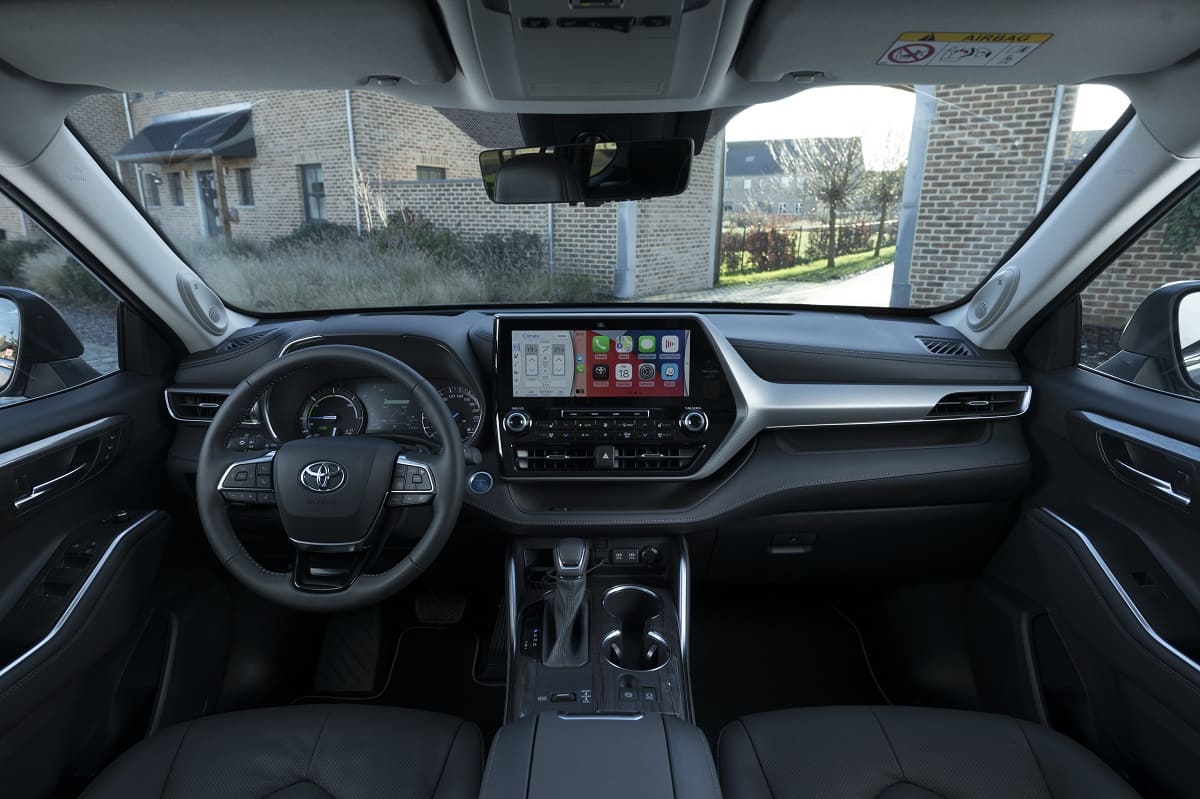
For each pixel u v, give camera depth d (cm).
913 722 133
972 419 185
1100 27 108
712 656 228
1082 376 177
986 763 124
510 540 184
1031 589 181
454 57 125
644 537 183
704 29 106
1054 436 181
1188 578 145
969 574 204
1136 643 138
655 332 175
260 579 139
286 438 186
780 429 184
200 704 184
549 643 166
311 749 128
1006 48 117
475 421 184
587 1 95
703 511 178
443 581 211
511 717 153
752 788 122
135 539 158
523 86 134
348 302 365
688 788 113
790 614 246
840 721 134
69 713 141
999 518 192
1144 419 153
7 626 138
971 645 202
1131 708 143
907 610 214
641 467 180
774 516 187
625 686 156
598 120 163
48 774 137
